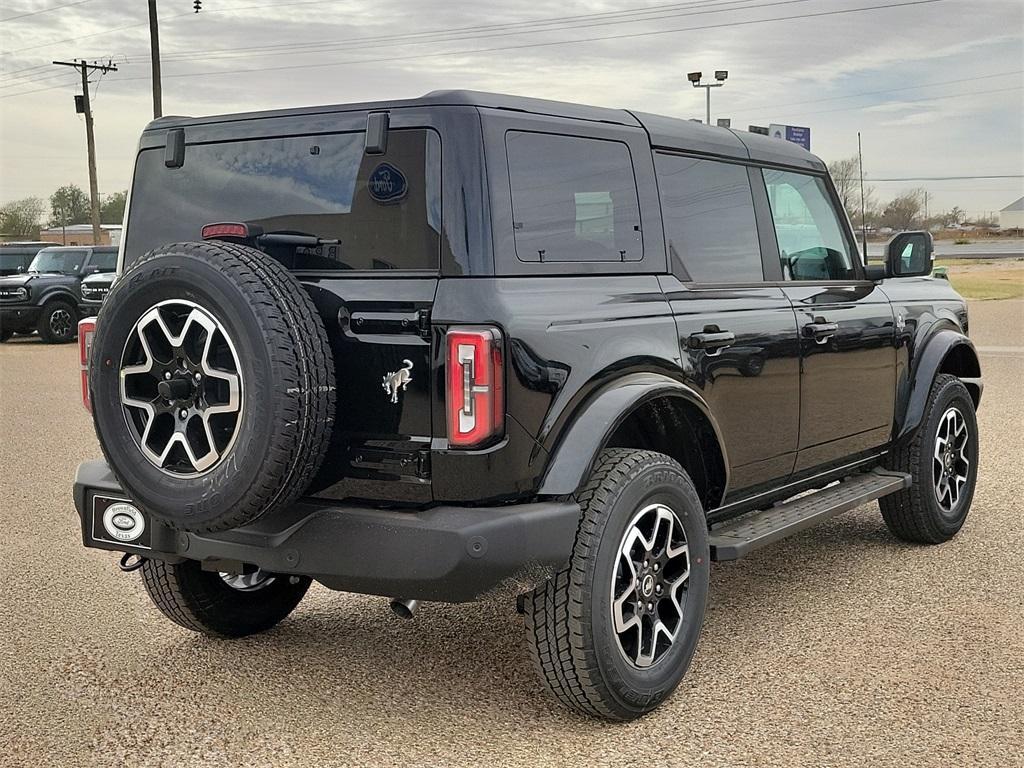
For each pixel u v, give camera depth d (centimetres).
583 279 366
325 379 324
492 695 391
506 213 340
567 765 335
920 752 340
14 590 521
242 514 321
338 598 512
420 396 329
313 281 346
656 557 372
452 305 326
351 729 363
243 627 450
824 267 518
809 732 355
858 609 481
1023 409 1065
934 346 568
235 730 363
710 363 410
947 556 568
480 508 330
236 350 315
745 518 458
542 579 337
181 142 392
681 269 414
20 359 1714
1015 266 6253
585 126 379
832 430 497
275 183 369
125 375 338
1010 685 392
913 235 527
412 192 340
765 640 443
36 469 819
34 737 358
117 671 418
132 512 371
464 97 340
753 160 472
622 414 352
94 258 2091
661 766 333
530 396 333
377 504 341
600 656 348
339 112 358
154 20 3259
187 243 333
